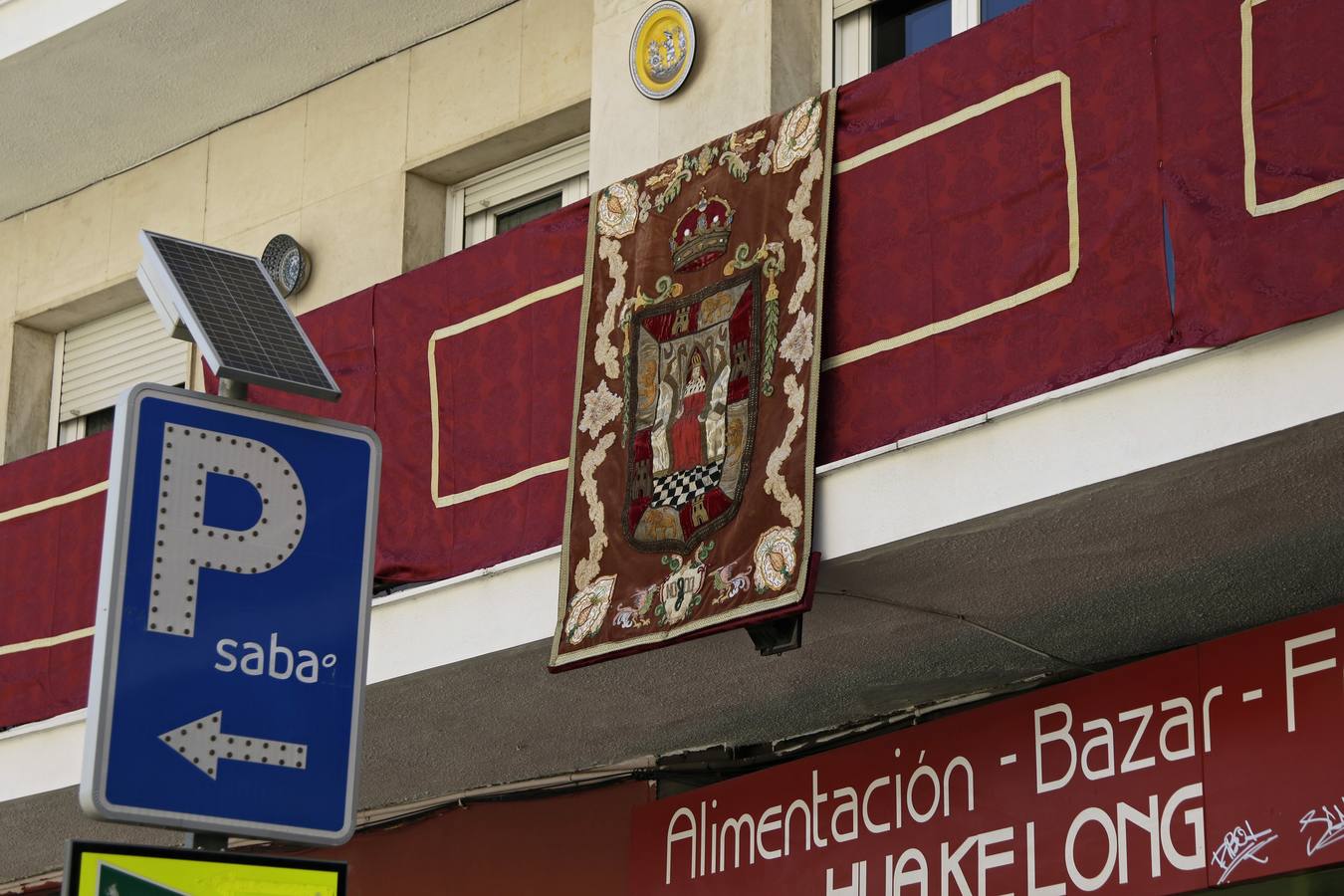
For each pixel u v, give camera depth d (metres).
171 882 5.30
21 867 11.95
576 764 9.95
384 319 9.41
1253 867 6.76
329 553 6.14
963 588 7.53
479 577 8.48
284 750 5.91
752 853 8.65
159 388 5.98
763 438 7.55
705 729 9.41
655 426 7.98
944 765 7.94
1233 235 6.35
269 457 6.12
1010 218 7.11
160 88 12.33
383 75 11.91
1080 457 6.57
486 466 8.80
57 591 10.52
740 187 8.00
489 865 10.32
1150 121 6.75
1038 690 7.68
